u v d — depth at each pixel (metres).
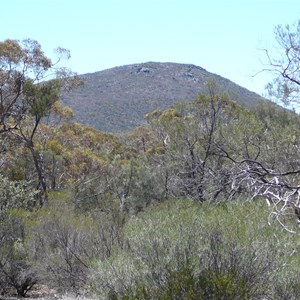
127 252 11.40
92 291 11.13
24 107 29.70
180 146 20.72
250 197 10.91
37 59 30.31
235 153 16.91
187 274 8.98
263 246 9.12
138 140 42.50
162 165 22.73
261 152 15.23
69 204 19.66
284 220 10.30
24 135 31.59
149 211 11.42
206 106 20.42
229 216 9.51
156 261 9.29
